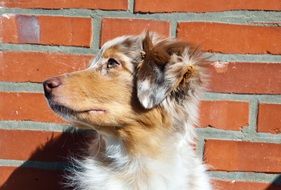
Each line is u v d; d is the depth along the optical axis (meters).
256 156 3.15
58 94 2.73
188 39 3.12
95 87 2.79
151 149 2.91
